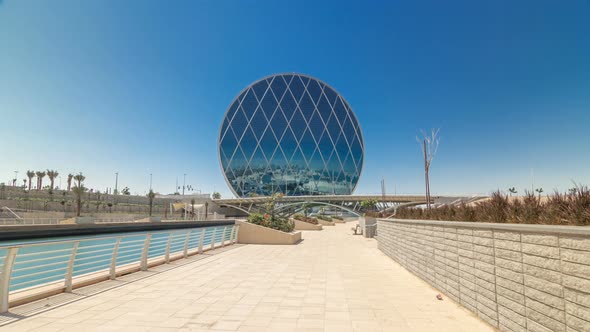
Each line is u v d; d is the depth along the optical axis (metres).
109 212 79.06
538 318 4.64
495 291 5.84
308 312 6.93
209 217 83.75
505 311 5.51
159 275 11.20
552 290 4.37
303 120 148.00
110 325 6.00
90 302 7.58
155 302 7.65
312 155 145.75
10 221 50.81
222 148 145.75
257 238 24.61
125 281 10.07
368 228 31.95
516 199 6.42
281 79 151.00
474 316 6.59
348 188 148.12
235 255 17.22
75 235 28.84
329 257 16.56
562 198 5.09
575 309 3.96
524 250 5.01
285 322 6.26
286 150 144.88
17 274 15.28
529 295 4.86
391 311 7.00
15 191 75.12
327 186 144.62
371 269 12.77
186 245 15.82
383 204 81.88
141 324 6.08
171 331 5.72
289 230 29.42
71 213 66.00
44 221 51.12
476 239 6.61
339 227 58.41
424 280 10.30
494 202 7.16
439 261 8.88
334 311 7.00
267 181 142.50
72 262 8.62
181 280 10.31
